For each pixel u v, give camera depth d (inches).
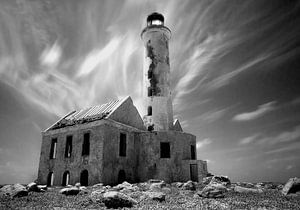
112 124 920.9
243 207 410.9
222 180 831.7
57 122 1148.5
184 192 631.8
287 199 494.3
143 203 463.2
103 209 412.5
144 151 1000.9
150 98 1216.8
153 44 1300.4
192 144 1063.6
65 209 412.5
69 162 944.9
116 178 889.5
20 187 564.7
